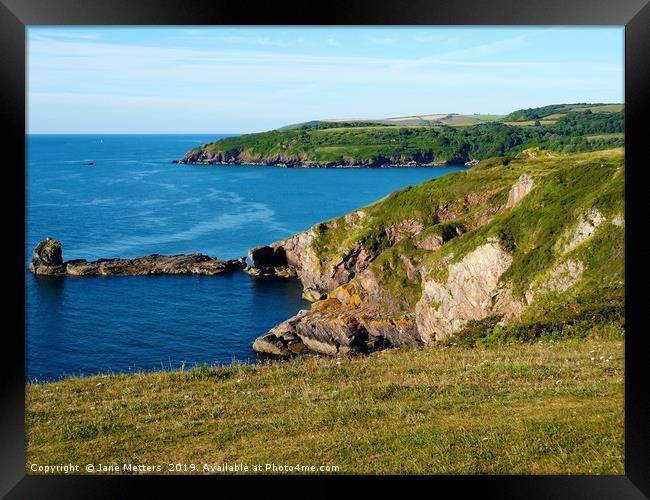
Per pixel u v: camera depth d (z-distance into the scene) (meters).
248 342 48.09
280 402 12.56
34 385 14.95
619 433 10.23
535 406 11.35
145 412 12.38
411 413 11.43
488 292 40.31
